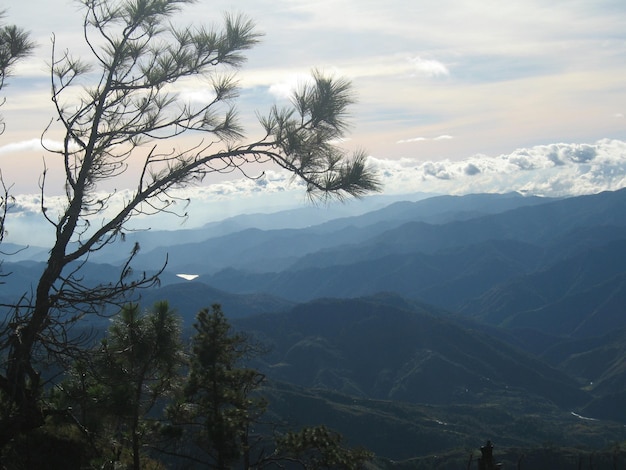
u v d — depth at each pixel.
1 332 7.15
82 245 7.94
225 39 9.23
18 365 7.46
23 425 7.90
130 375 8.82
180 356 9.79
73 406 8.98
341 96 8.30
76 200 8.09
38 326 7.42
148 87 9.05
